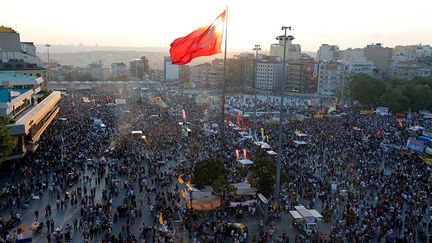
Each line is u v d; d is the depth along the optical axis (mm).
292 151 83375
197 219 51906
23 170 67375
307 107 164875
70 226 47531
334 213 55469
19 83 93938
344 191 60938
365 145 91125
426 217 54719
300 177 66938
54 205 56531
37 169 68875
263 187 55938
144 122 113125
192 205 51500
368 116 137125
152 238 47125
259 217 54188
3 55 129000
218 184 51906
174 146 86688
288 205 56719
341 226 50219
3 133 55906
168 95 192125
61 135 91250
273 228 49656
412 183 65312
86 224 49031
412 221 51594
